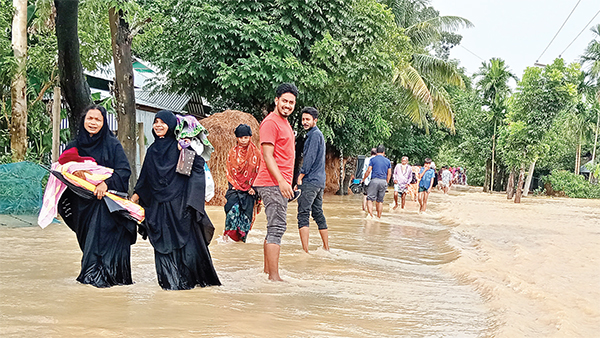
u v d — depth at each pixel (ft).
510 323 11.73
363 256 22.26
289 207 48.16
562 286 17.01
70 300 12.02
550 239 31.19
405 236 30.91
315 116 21.67
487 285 16.15
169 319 10.76
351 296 14.40
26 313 10.71
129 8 33.45
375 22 54.60
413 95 83.61
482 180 182.91
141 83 66.74
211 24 48.93
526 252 24.54
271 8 53.31
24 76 33.09
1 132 39.55
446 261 22.27
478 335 11.11
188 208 14.46
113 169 14.73
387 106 86.28
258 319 11.21
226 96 57.62
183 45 55.06
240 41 51.52
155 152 14.64
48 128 43.70
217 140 44.37
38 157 41.81
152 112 62.95
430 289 16.08
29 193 28.35
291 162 16.63
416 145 115.85
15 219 27.07
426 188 50.08
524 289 15.96
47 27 39.37
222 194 44.24
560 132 128.98
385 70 56.34
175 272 14.21
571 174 133.90
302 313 12.10
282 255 20.83
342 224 35.70
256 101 59.62
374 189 40.47
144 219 14.37
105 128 14.89
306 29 53.42
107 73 57.77
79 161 14.25
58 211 14.44
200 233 14.58
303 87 52.85
